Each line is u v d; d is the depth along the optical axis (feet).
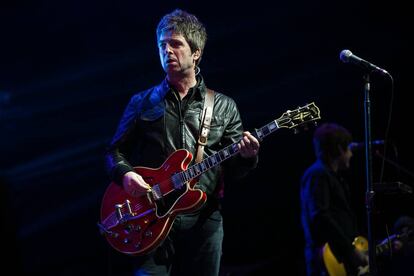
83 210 26.53
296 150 22.54
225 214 23.30
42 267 26.55
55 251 26.61
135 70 24.91
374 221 11.16
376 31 21.30
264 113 22.62
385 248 16.24
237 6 22.65
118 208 10.87
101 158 26.21
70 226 26.66
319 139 16.42
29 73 26.17
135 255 10.68
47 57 25.84
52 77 26.04
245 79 22.86
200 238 10.83
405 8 20.88
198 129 10.96
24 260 26.45
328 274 15.35
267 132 10.60
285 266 20.71
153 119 11.08
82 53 25.41
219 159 10.53
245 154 10.40
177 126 10.99
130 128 11.28
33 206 26.86
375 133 21.21
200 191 10.37
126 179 10.75
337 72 21.83
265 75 22.68
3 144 26.96
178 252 11.00
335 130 16.37
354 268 15.31
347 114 21.70
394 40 21.09
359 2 21.39
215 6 22.84
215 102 11.23
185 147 10.88
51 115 26.53
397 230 16.72
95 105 25.91
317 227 15.23
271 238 22.74
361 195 21.15
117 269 25.52
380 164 20.52
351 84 21.65
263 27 22.57
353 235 15.76
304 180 16.07
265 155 22.89
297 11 22.12
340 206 15.75
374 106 21.29
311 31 22.09
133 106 11.50
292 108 22.31
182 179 10.47
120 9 24.03
